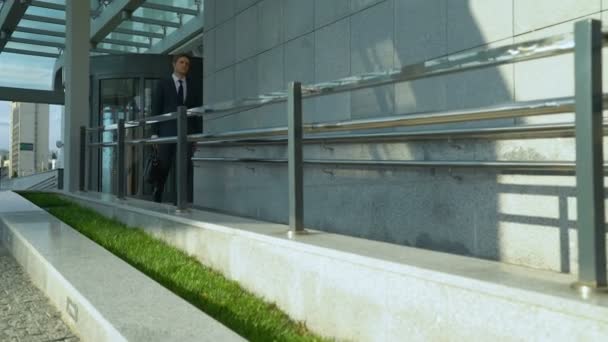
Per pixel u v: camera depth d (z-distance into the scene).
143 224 5.27
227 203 7.52
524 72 3.59
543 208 3.36
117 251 4.52
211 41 8.30
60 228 5.23
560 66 3.39
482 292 1.98
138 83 10.62
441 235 4.07
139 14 13.76
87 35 9.22
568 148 3.26
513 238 3.54
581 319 1.68
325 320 2.75
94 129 8.12
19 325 3.11
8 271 4.51
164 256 4.27
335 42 5.48
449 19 4.18
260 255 3.32
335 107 5.47
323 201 5.45
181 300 2.73
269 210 6.50
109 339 2.37
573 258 3.19
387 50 4.79
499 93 3.76
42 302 3.56
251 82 7.13
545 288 1.86
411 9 4.53
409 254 2.55
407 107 4.55
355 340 2.56
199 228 4.14
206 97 8.45
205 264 4.05
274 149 6.40
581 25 1.83
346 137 4.89
